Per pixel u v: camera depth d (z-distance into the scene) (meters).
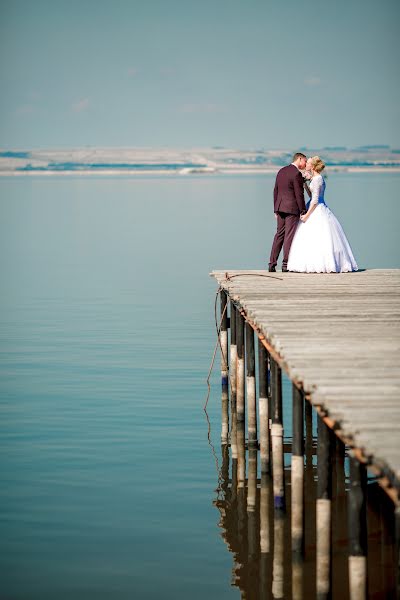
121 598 12.28
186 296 38.56
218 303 36.53
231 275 21.22
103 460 17.42
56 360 25.95
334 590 12.04
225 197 136.25
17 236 71.19
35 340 29.00
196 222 81.88
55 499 15.54
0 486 16.06
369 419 9.47
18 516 14.82
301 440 12.60
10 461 17.30
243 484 16.44
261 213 94.31
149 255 55.75
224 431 19.33
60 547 13.80
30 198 140.62
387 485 8.37
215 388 22.73
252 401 18.41
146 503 15.44
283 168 21.95
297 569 12.99
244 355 20.31
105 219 88.56
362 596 9.51
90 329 30.94
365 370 11.57
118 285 42.56
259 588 12.57
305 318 15.29
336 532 14.09
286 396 21.84
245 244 60.31
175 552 13.68
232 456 17.88
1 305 36.84
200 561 13.41
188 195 146.62
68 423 19.73
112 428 19.38
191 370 24.61
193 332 30.08
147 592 12.45
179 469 17.09
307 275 21.28
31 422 19.78
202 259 52.47
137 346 27.84
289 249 22.02
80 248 61.41
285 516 14.95
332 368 11.69
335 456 16.81
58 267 50.66
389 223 73.38
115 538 14.09
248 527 14.58
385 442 8.71
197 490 16.11
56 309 35.56
